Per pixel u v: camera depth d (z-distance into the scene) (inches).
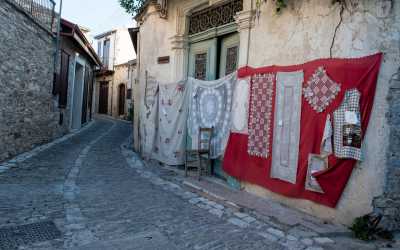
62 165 321.7
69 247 146.1
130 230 169.0
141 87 436.5
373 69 168.6
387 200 168.7
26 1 358.9
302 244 157.6
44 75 417.4
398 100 166.9
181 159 323.3
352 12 178.2
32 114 384.5
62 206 200.7
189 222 183.9
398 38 165.2
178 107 324.5
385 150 168.1
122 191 242.2
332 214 183.6
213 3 298.0
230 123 260.7
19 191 226.1
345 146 175.0
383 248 154.8
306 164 195.3
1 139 304.5
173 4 351.6
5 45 296.5
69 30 493.4
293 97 205.5
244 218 192.1
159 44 378.9
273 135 217.9
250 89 237.9
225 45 297.0
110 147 473.1
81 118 703.1
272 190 217.6
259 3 236.5
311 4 199.8
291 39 211.9
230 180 259.4
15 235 155.6
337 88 179.8
